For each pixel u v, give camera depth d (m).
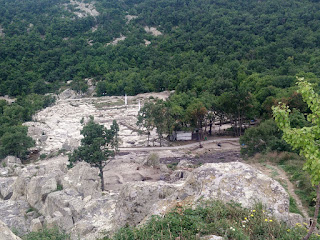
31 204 30.52
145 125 67.44
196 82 101.19
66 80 143.25
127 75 130.00
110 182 44.12
